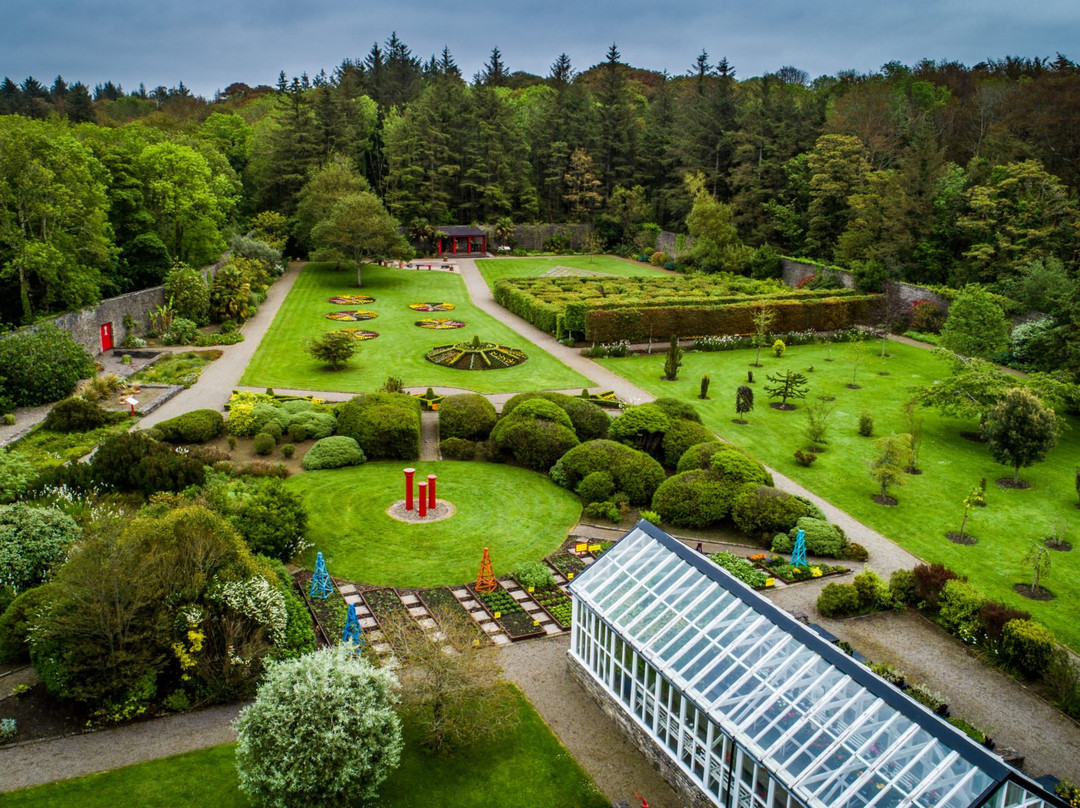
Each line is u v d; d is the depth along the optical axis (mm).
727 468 34438
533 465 39719
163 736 20562
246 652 22047
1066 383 47281
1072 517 35781
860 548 31766
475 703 21359
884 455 37094
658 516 33719
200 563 23047
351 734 17531
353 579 28859
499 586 28766
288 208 108062
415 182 118875
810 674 17656
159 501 30781
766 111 107000
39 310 56438
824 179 93812
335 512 34125
